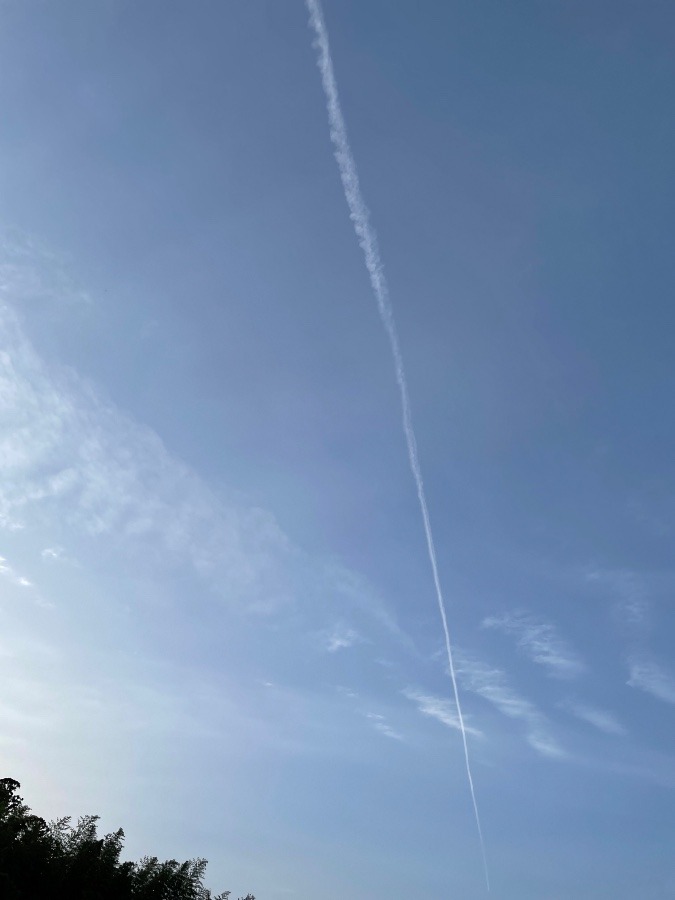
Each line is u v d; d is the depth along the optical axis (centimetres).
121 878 6081
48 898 5750
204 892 6406
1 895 5462
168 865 6450
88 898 5747
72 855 6125
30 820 6325
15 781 6581
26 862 5869
